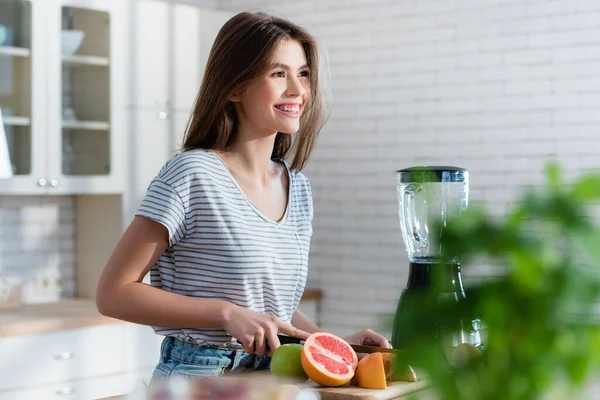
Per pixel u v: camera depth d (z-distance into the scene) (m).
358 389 1.70
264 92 2.10
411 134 4.83
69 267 4.71
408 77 4.84
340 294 5.09
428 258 2.01
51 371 3.83
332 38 5.09
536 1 4.43
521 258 0.60
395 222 4.89
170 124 4.65
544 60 4.42
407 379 1.77
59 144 4.20
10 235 4.48
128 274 1.99
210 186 2.04
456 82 4.68
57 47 4.19
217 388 1.31
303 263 2.21
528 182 4.46
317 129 2.37
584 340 0.59
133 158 4.50
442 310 0.63
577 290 0.58
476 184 4.61
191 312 1.92
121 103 4.44
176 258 2.07
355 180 5.03
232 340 2.02
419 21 4.80
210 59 2.16
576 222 0.58
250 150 2.15
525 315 0.60
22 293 4.51
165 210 1.98
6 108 4.00
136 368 4.18
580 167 4.32
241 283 2.05
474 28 4.62
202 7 5.28
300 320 2.30
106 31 4.38
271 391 1.32
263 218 2.11
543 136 4.42
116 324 4.08
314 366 1.71
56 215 4.66
